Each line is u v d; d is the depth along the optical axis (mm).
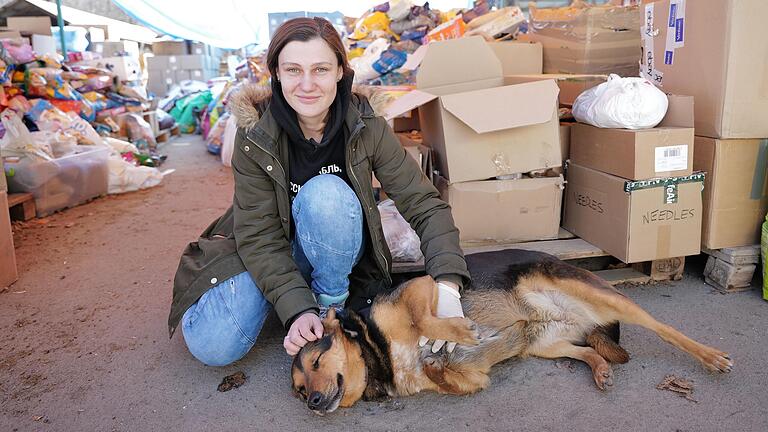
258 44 12508
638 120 2801
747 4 2654
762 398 2080
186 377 2398
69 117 5598
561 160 3104
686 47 2951
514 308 2432
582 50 3844
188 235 4297
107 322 2895
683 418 1998
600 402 2115
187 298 2262
